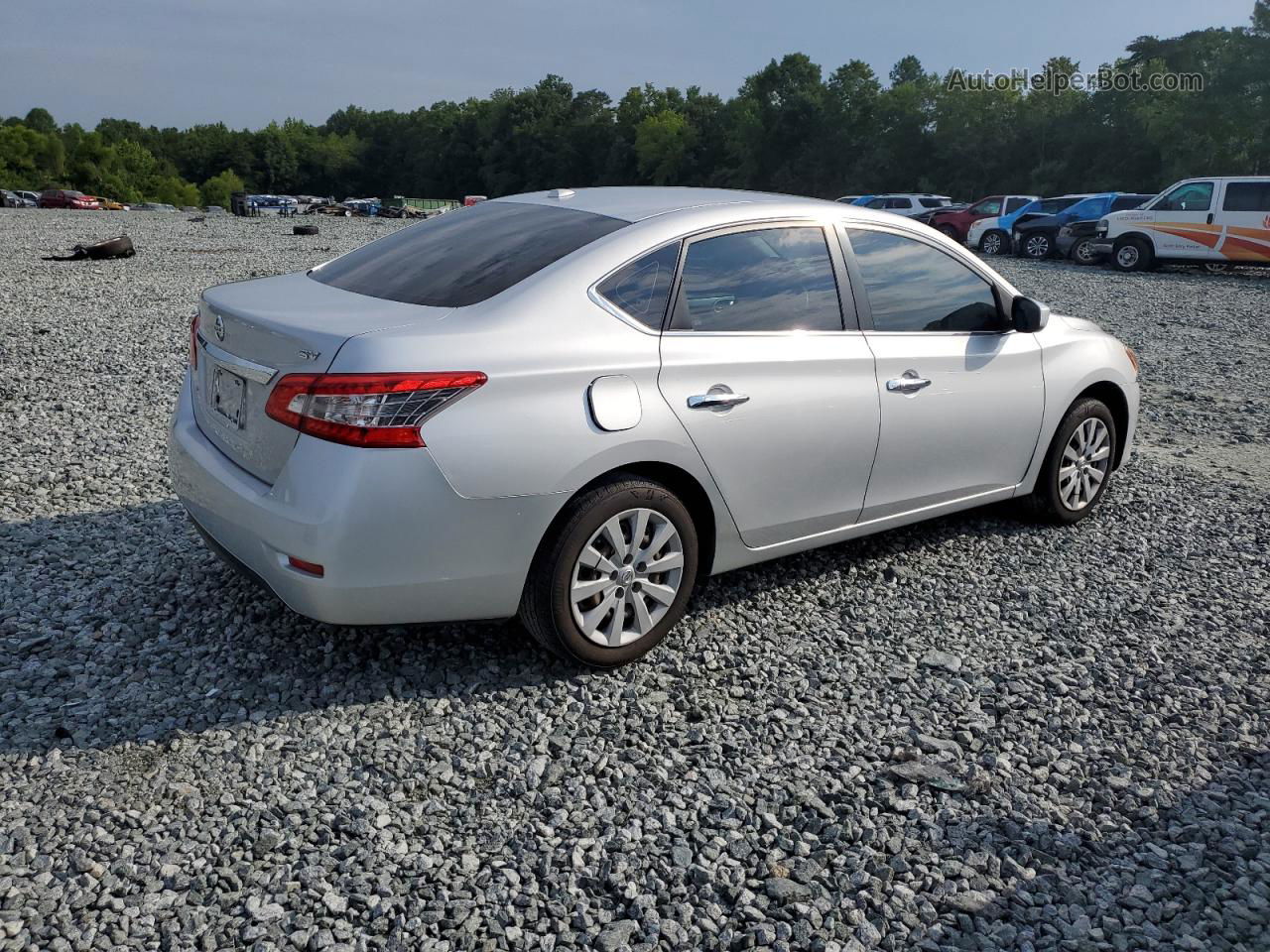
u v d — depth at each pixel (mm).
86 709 3156
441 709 3248
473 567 3115
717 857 2650
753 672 3590
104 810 2701
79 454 5875
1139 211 21078
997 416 4574
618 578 3412
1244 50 62531
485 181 144000
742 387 3586
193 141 167500
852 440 3965
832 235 4031
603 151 130375
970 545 4902
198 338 3705
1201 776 3102
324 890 2457
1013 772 3088
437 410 2955
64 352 9039
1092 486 5277
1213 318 13945
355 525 2912
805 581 4395
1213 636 4051
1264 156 61906
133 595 3943
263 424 3121
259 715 3172
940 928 2434
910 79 104938
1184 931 2451
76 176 132500
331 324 3064
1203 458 6793
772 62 101375
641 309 3422
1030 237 25109
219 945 2283
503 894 2471
